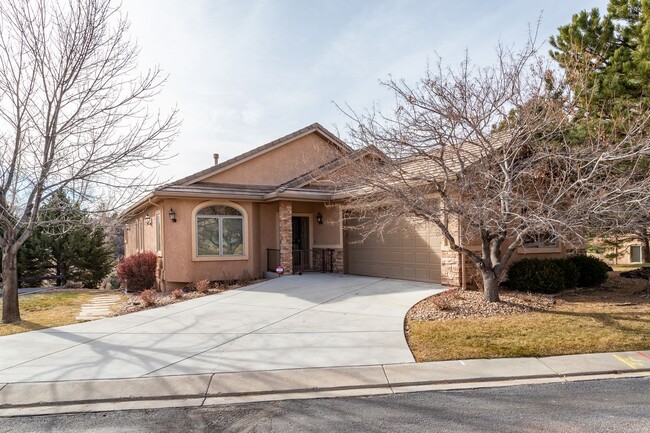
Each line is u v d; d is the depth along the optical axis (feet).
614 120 32.01
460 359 21.62
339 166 38.17
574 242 34.71
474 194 30.04
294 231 60.03
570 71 30.86
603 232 34.32
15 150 33.65
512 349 22.67
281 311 33.17
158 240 54.44
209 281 50.85
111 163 35.01
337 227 55.21
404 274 46.57
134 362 22.18
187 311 34.63
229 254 52.70
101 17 35.47
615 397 17.11
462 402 16.99
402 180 31.14
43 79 33.78
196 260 50.24
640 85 33.63
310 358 22.17
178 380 19.65
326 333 26.68
